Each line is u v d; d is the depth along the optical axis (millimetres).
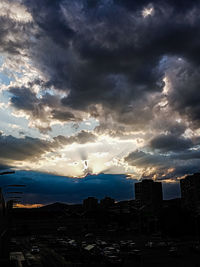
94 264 49969
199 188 168000
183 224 114562
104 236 127375
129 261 52656
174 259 54031
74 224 168625
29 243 96688
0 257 44781
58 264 50219
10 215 65375
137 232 147250
